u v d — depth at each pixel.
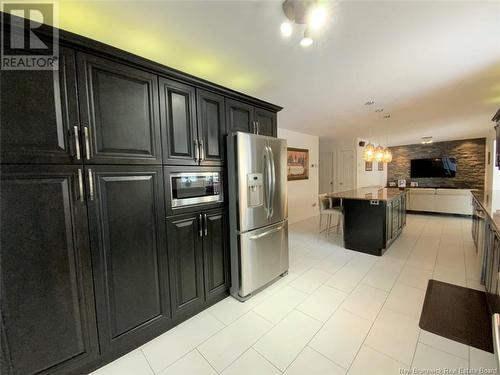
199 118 1.93
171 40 1.67
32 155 1.17
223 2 1.28
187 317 1.96
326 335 1.75
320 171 7.29
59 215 1.27
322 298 2.25
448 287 2.40
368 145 4.52
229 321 1.93
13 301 1.16
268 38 1.66
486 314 1.93
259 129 2.52
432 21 1.49
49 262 1.25
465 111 3.68
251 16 1.41
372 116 4.00
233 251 2.24
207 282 2.07
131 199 1.54
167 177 1.73
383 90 2.75
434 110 3.64
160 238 1.71
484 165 6.48
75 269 1.33
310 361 1.51
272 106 2.61
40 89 1.19
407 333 1.74
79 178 1.32
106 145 1.41
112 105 1.43
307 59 1.98
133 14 1.37
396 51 1.87
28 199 1.17
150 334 1.72
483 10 1.38
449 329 1.77
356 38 1.68
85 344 1.40
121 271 1.52
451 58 2.00
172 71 1.69
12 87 1.11
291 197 5.50
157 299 1.72
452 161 6.96
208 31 1.56
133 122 1.53
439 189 6.20
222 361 1.53
